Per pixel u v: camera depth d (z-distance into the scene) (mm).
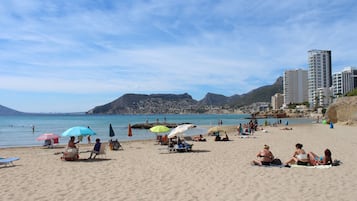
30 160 16047
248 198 8094
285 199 7949
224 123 92812
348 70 185375
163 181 10367
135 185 9805
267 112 175750
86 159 16031
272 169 12227
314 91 193875
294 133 36781
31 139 38094
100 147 16125
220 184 9789
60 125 78688
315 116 143250
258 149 20016
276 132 39438
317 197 8078
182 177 11008
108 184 10000
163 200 8039
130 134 34562
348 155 15930
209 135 35844
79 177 11234
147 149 21656
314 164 12781
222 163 14125
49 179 10922
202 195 8477
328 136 30594
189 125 20219
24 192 9062
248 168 12617
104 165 14055
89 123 90938
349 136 30156
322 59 191625
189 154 17750
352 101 57312
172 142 20547
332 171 11555
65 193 8891
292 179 10305
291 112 170250
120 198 8273
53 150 22703
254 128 43000
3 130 58344
